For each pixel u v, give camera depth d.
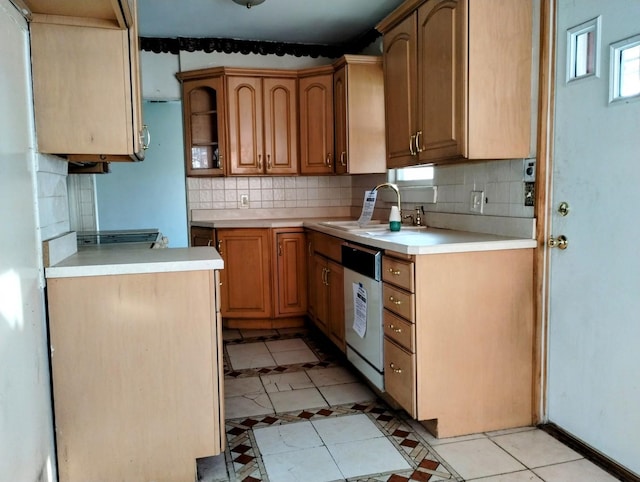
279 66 4.41
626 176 1.88
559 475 1.93
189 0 3.36
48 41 1.83
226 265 4.04
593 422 2.08
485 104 2.25
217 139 4.22
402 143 2.86
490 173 2.62
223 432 2.00
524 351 2.32
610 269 1.97
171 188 5.84
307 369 3.17
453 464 2.02
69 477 1.87
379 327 2.50
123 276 1.84
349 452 2.14
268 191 4.54
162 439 1.92
